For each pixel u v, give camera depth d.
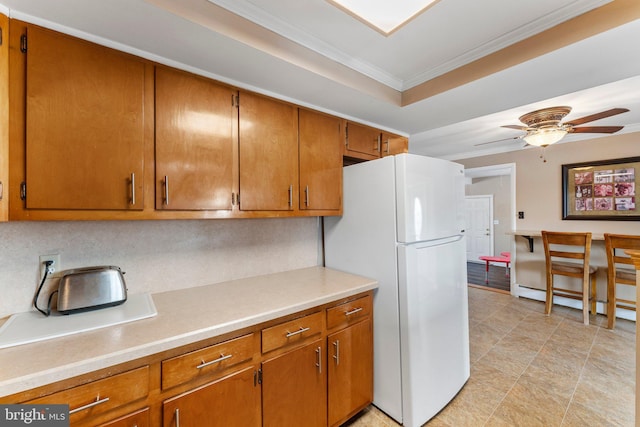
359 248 1.88
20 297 1.19
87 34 1.06
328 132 1.89
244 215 1.49
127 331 1.03
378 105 1.82
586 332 2.82
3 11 0.93
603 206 3.25
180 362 1.02
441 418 1.70
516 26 1.29
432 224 1.72
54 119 1.01
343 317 1.56
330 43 1.41
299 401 1.36
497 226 6.32
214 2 1.07
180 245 1.59
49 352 0.88
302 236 2.14
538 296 3.79
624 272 2.86
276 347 1.28
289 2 1.13
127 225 1.43
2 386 0.73
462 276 1.97
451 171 1.88
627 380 2.02
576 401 1.82
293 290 1.56
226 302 1.36
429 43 1.42
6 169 0.94
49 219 1.00
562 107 2.19
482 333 2.83
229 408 1.14
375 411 1.75
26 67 0.97
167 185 1.24
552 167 3.65
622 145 3.14
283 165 1.65
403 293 1.59
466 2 1.14
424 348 1.64
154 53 1.20
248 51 1.20
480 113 1.99
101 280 1.24
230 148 1.43
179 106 1.28
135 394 0.93
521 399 1.85
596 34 1.11
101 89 1.09
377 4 1.15
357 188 1.88
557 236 3.18
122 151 1.13
